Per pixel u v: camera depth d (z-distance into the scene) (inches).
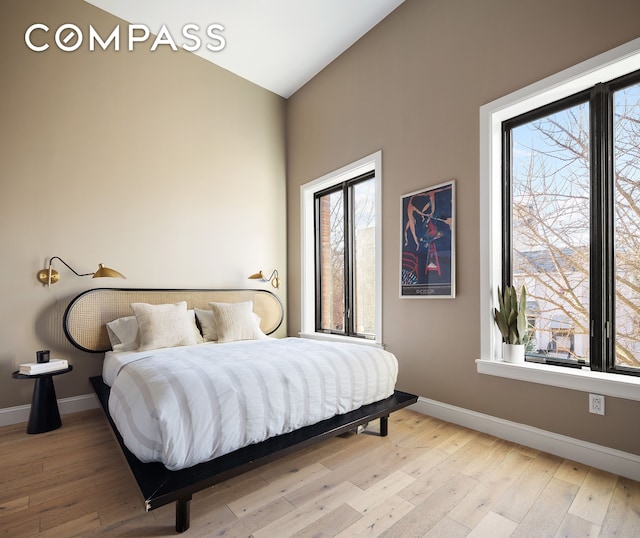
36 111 108.3
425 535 53.6
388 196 120.3
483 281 93.7
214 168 146.9
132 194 125.6
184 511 53.9
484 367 92.2
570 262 85.8
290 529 54.6
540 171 91.1
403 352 114.3
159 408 54.6
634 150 77.0
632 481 68.4
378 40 126.1
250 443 63.4
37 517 57.4
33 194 107.0
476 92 97.1
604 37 75.3
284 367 73.1
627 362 76.8
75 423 101.2
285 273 169.3
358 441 86.7
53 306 109.3
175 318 112.1
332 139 145.3
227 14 122.0
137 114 127.8
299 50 140.1
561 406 79.7
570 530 54.9
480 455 79.3
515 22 89.6
